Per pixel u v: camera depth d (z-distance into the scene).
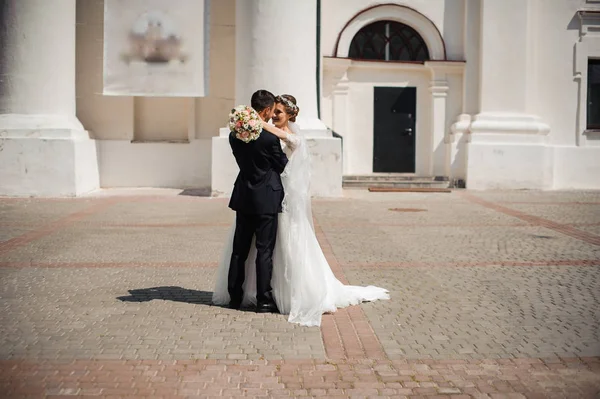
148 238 8.53
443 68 17.12
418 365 3.86
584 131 17.36
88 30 15.71
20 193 13.60
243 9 13.54
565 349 4.15
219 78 16.12
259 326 4.66
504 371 3.76
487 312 5.04
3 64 13.62
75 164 13.74
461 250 7.80
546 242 8.39
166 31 14.11
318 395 3.41
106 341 4.27
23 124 13.59
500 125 16.55
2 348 4.10
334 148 13.70
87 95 15.80
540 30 17.20
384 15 17.05
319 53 15.04
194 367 3.80
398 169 17.66
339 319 4.86
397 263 7.01
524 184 16.56
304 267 4.89
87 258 7.16
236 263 5.08
